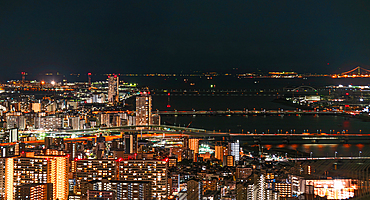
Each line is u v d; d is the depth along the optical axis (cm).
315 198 18625
